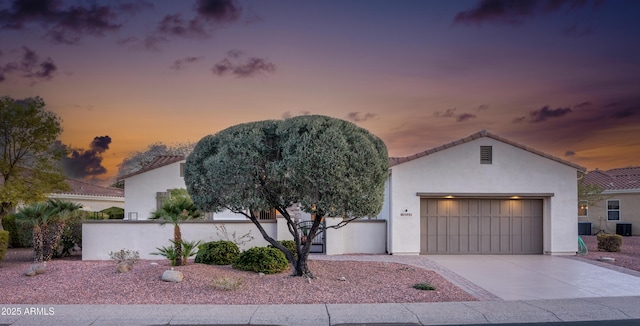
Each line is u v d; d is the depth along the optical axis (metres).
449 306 10.12
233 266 13.76
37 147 20.48
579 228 30.91
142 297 10.77
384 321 9.10
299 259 12.85
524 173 18.70
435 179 18.52
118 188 33.31
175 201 14.26
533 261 17.16
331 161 11.21
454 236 18.84
